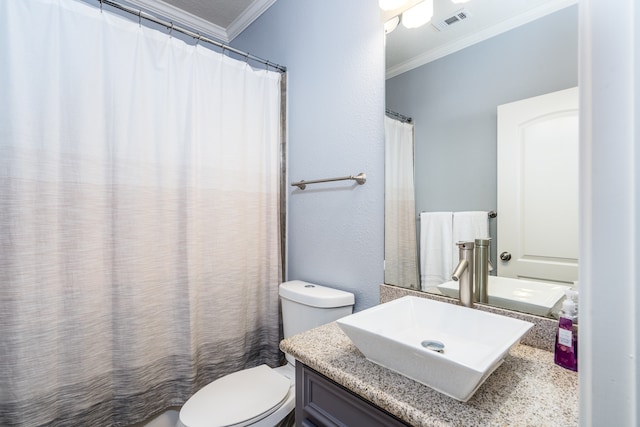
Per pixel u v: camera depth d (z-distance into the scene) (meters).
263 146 1.75
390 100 1.31
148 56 1.36
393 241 1.30
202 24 2.28
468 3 1.11
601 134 0.30
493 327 0.88
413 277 1.24
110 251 1.27
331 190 1.54
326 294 1.39
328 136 1.56
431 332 1.00
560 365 0.81
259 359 1.74
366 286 1.38
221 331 1.55
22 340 1.06
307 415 0.91
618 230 0.29
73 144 1.18
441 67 1.18
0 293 1.05
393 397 0.68
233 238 1.60
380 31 1.34
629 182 0.28
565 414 0.62
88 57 1.21
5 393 1.05
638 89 0.28
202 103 1.51
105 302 1.25
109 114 1.27
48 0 1.13
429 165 1.21
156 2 2.05
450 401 0.66
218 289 1.54
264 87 1.75
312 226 1.65
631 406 0.28
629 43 0.28
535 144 0.97
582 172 0.31
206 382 1.51
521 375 0.77
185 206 1.43
